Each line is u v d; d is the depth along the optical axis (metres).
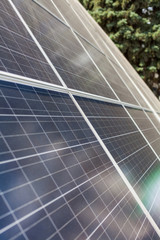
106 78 7.34
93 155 3.38
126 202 3.26
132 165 4.39
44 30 5.30
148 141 6.49
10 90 2.79
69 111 3.69
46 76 3.87
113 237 2.51
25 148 2.34
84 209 2.45
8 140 2.22
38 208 2.00
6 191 1.86
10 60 3.26
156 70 33.59
